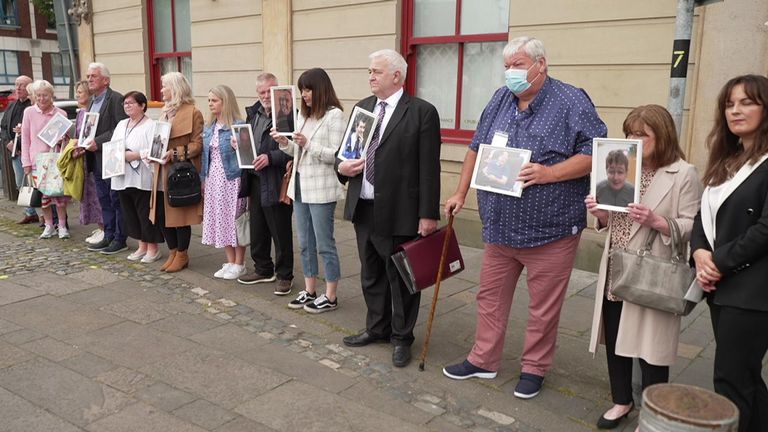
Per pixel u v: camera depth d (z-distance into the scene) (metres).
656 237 2.87
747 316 2.40
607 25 5.44
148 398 3.40
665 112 2.82
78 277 5.55
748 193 2.39
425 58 7.10
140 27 10.45
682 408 2.04
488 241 3.39
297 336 4.29
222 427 3.12
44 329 4.35
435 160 3.72
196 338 4.23
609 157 2.81
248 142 4.71
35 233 7.25
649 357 2.89
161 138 5.40
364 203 3.90
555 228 3.23
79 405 3.31
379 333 4.14
